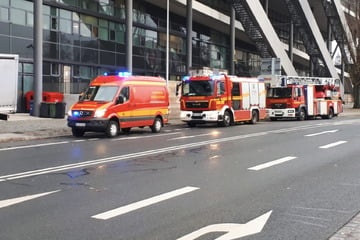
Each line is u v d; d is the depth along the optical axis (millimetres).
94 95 18047
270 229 5793
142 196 7508
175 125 25609
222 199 7363
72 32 33406
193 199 7344
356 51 55500
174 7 42125
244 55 58625
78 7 33625
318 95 34219
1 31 28219
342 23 57812
